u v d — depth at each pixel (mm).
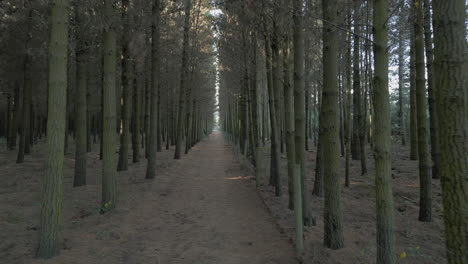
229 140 36000
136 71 13023
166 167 13758
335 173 4402
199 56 20141
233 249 4707
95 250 4418
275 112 8641
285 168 13828
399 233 5590
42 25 9773
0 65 13664
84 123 9078
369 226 6012
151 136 10766
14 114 18547
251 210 7070
